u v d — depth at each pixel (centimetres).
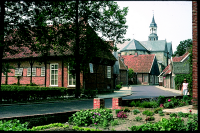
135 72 7306
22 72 2902
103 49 2142
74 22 1973
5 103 1561
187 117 948
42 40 1758
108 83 3147
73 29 1895
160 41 10644
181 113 970
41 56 1938
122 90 3738
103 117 852
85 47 2048
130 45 9331
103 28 2067
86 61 2078
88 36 1984
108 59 3127
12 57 2925
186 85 1638
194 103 1164
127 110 1088
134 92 3241
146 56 7644
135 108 1162
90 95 2159
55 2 1455
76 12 1944
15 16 1420
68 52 2508
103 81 2986
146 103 1236
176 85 3931
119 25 2078
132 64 7588
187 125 687
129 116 974
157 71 7888
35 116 827
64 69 2619
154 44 10619
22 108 1381
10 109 1328
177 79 3759
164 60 10356
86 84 2572
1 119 746
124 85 6166
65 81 2608
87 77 2602
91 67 2609
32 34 1595
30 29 1526
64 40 1839
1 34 1309
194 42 1075
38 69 2789
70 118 876
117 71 4028
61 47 2059
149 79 7250
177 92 3191
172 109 1198
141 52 9269
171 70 4403
